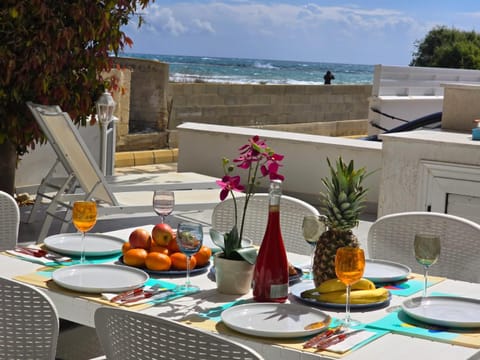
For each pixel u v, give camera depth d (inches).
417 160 232.1
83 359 129.6
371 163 289.9
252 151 99.3
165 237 113.2
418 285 108.7
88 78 256.4
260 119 619.2
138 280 105.3
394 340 86.0
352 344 83.7
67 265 112.7
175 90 546.3
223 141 330.3
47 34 237.8
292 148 309.0
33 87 244.2
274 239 99.0
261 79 2262.6
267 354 84.3
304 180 307.1
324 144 299.7
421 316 91.0
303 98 657.0
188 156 340.8
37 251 118.6
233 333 87.0
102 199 216.5
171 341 75.2
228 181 100.8
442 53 914.7
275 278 98.2
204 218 267.3
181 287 103.7
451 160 225.8
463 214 224.7
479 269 129.5
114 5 250.7
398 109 455.2
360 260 88.8
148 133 462.3
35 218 248.2
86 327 145.6
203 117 569.6
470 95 271.3
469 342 85.2
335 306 96.6
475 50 907.4
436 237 97.0
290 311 93.9
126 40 263.3
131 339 78.4
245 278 101.3
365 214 288.7
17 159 263.0
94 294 99.6
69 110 257.0
